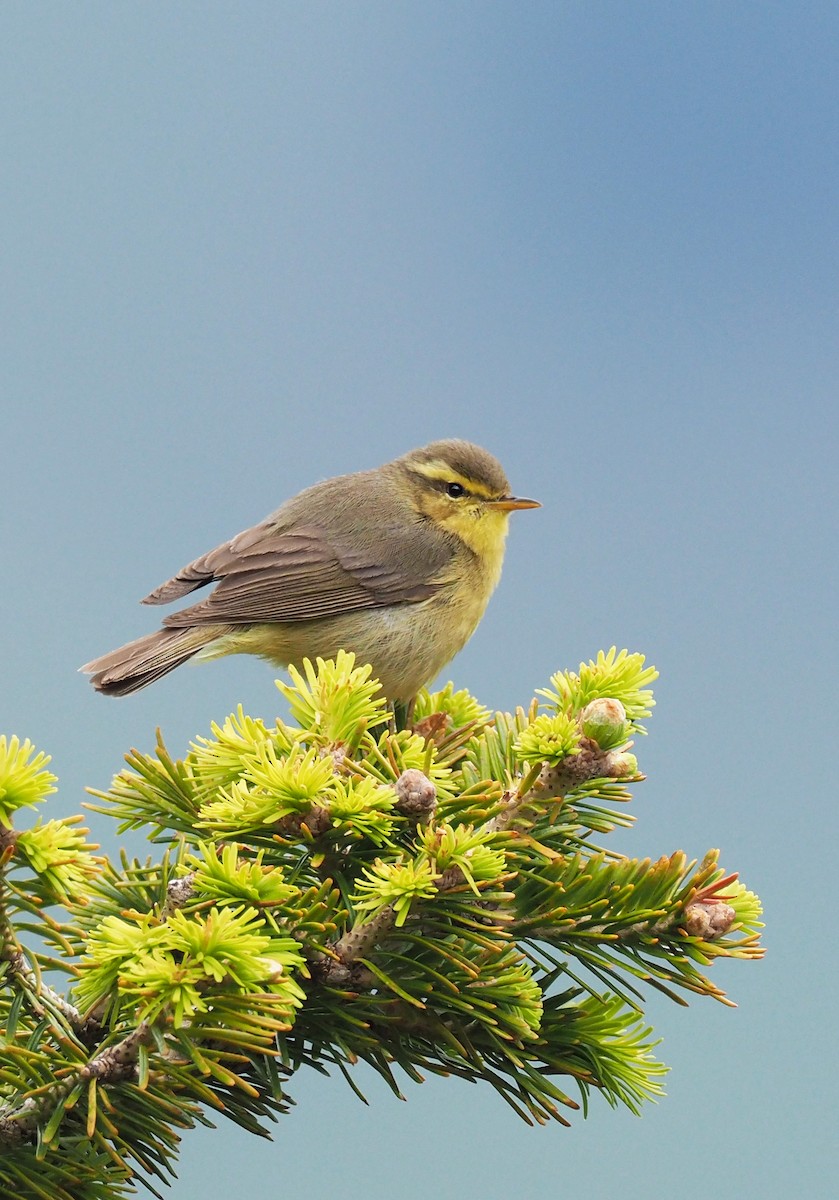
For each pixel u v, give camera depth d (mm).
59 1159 4859
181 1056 4957
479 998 5379
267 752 5570
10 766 4328
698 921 5559
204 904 4738
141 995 4355
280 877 4855
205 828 5637
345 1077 5395
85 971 4516
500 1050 5500
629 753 6016
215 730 5996
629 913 5617
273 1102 5363
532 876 5660
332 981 5434
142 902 5824
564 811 6293
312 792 5266
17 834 4367
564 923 5566
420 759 6051
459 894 5355
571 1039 5648
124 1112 4910
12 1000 5020
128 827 6230
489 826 6105
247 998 4441
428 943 5277
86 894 5781
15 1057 4680
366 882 5469
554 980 5676
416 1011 5535
